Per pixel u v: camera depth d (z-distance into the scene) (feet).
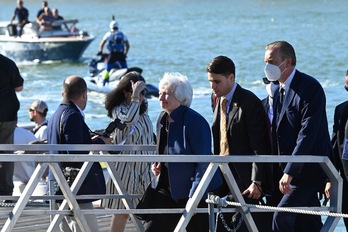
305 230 39.24
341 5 346.95
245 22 277.64
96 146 38.47
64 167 40.22
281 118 37.11
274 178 38.88
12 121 53.88
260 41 211.61
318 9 328.49
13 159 32.35
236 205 34.63
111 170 40.06
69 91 40.22
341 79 140.36
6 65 52.85
